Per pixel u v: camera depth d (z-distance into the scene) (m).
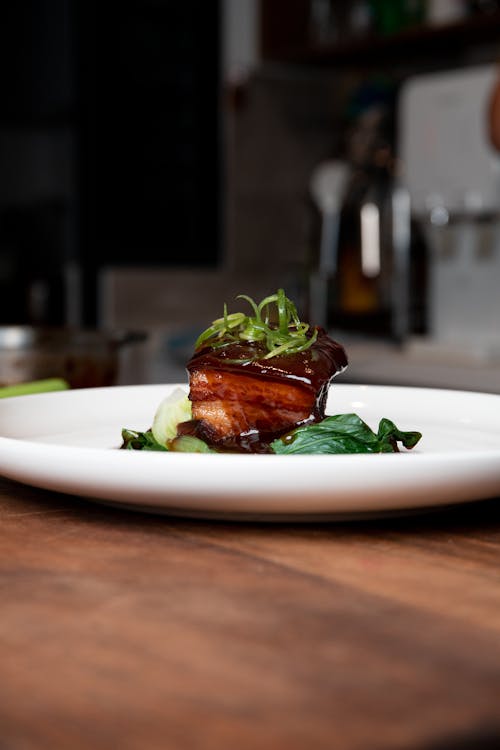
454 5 2.16
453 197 1.98
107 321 2.43
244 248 2.64
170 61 2.47
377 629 0.38
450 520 0.51
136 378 0.90
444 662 0.36
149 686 0.35
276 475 0.46
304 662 0.36
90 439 0.62
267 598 0.41
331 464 0.46
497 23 2.08
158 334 2.12
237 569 0.44
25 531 0.49
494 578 0.43
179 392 0.59
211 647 0.37
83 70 2.36
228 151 2.58
